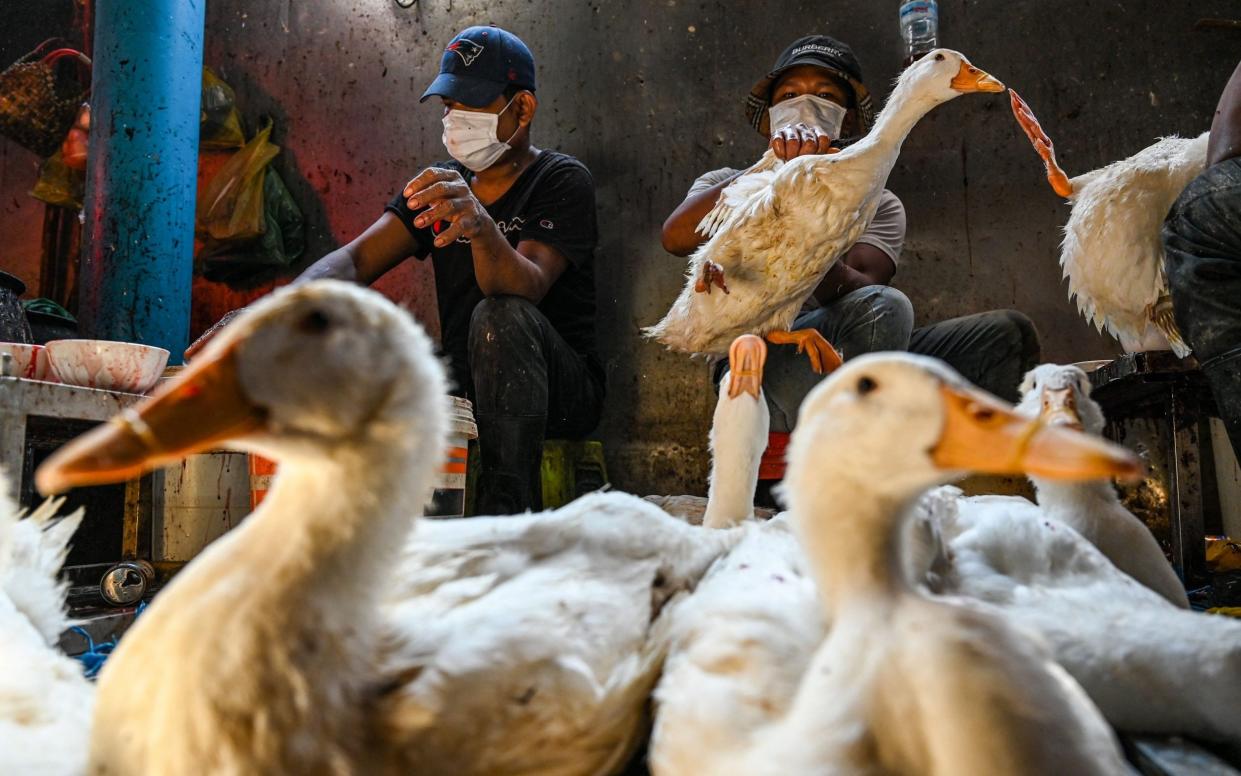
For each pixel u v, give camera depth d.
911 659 1.06
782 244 3.01
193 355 3.33
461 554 1.66
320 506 1.26
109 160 4.57
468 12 5.72
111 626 2.68
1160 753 1.48
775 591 1.53
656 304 5.32
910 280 5.11
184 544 3.61
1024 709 0.99
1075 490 2.20
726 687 1.29
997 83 2.92
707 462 5.09
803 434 1.32
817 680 1.16
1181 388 3.63
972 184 5.11
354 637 1.24
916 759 1.04
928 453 1.20
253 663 1.14
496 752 1.25
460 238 4.42
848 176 2.94
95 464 1.15
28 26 6.16
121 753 1.19
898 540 1.26
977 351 3.85
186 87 4.75
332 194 5.73
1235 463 4.21
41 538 1.91
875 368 1.26
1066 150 5.07
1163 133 5.01
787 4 5.39
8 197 5.91
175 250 4.64
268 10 5.93
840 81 4.10
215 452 3.62
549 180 4.41
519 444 3.66
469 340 3.73
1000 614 1.13
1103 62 5.09
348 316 1.30
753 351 2.65
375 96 5.75
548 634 1.38
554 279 4.23
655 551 1.75
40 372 2.96
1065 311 4.97
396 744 1.20
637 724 1.49
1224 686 1.48
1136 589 1.77
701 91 5.44
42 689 1.42
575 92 5.56
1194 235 2.79
